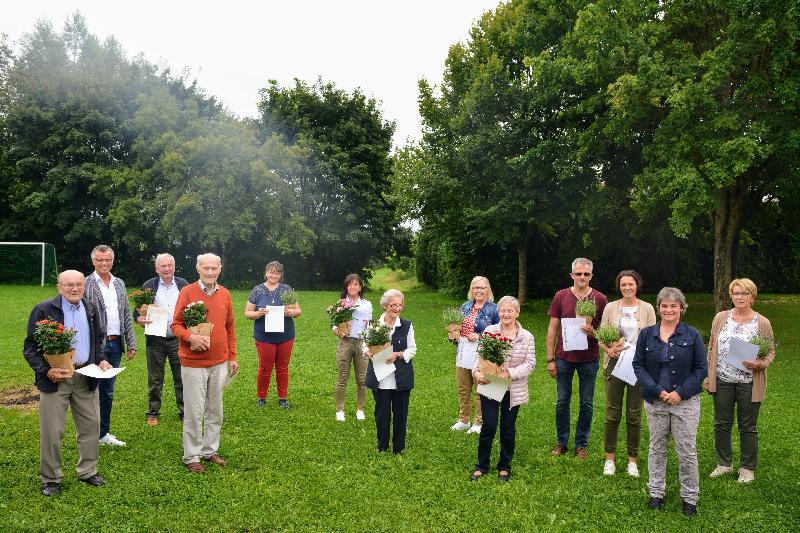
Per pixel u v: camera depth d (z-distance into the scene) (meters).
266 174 26.38
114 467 5.71
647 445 6.83
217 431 5.98
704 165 11.72
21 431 6.72
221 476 5.57
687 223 11.79
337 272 33.91
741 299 5.74
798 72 11.51
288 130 31.28
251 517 4.75
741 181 13.81
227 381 6.09
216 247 29.66
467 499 5.19
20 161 29.02
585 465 6.08
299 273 32.78
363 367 7.68
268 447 6.44
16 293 22.50
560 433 6.46
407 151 22.42
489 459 5.77
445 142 20.11
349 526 4.66
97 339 5.39
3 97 30.73
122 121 30.00
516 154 18.56
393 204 32.28
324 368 10.72
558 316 6.55
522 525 4.73
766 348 5.51
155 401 7.17
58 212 29.69
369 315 7.77
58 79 29.88
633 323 5.84
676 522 4.82
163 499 5.03
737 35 12.00
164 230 26.78
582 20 13.39
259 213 27.73
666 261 25.48
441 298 26.08
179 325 5.72
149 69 31.64
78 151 28.53
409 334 6.44
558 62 14.55
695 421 4.98
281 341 8.05
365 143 33.09
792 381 10.22
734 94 12.85
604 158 17.06
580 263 6.31
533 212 18.88
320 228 31.08
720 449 5.92
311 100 32.34
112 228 27.97
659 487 5.12
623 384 5.86
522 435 7.12
